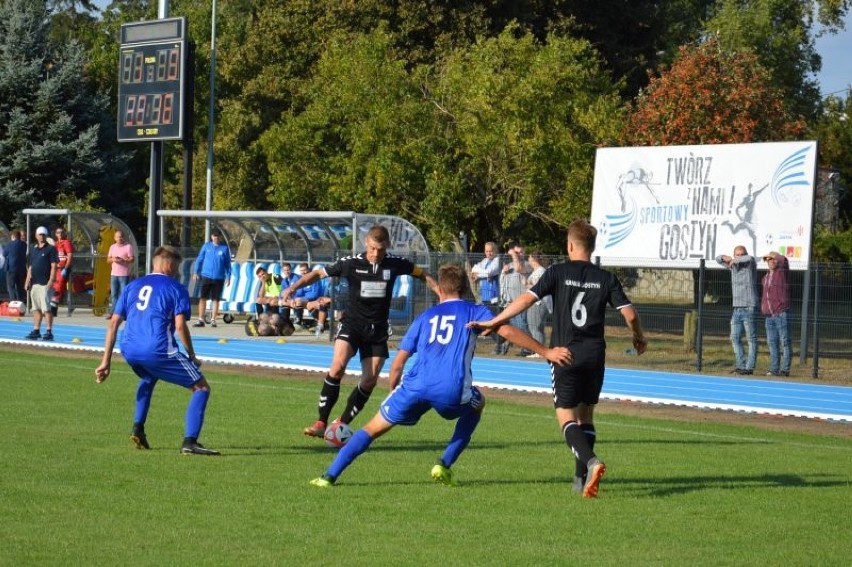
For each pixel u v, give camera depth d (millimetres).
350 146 82438
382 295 25766
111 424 28016
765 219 55906
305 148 85438
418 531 17406
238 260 72375
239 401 34188
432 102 80312
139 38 70562
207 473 21781
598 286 20344
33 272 55562
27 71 100312
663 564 15742
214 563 15102
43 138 100125
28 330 63219
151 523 17422
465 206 76812
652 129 74250
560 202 74875
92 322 68750
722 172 57281
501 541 16875
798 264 53156
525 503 19875
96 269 73438
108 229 74250
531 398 38844
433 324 20609
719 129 72188
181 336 23578
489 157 76062
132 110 70750
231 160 107750
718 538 17516
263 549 15961
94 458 23094
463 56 84125
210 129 87875
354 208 81500
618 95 85812
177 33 69125
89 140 100000
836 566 15945
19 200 97000
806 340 50812
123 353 23766
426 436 28000
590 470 19688
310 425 29031
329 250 68750
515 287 53562
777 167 55750
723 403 40031
